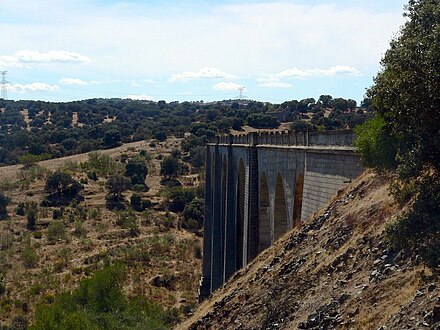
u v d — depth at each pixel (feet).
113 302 170.50
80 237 369.50
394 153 69.72
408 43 57.67
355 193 83.87
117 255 331.98
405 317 47.09
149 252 344.28
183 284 289.33
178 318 203.31
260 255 105.19
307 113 613.11
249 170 157.48
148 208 447.01
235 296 87.92
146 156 570.05
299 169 117.19
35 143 655.76
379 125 72.33
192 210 420.36
